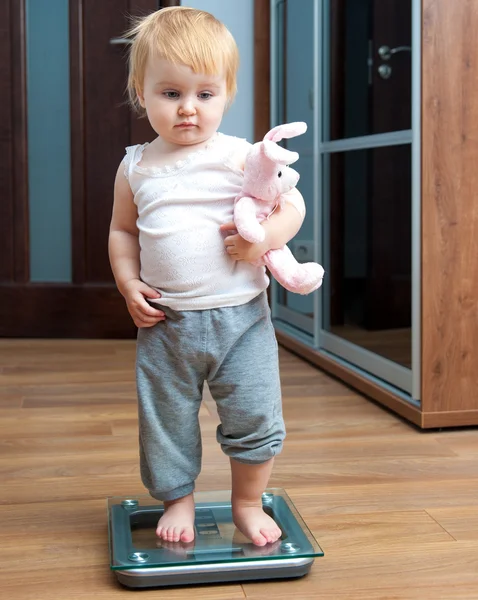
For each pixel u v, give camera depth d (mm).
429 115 1875
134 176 1265
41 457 1734
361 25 2307
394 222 2094
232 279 1224
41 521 1408
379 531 1358
